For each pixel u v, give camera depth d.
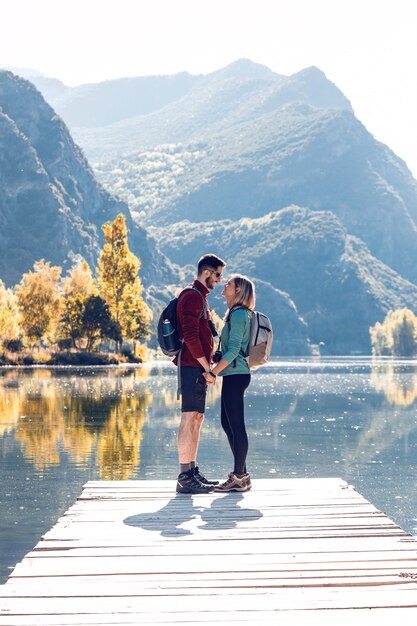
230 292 9.40
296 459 17.77
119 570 6.01
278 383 55.62
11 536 10.16
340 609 5.11
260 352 9.38
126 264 96.50
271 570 6.05
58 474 14.96
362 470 16.17
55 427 23.11
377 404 35.25
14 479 14.40
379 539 7.11
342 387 50.12
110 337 95.75
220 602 5.25
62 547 6.71
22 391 39.00
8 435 21.09
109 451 18.19
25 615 4.98
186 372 9.35
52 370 69.75
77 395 36.66
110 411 28.70
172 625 4.79
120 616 4.95
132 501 8.89
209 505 8.62
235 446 9.47
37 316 93.56
